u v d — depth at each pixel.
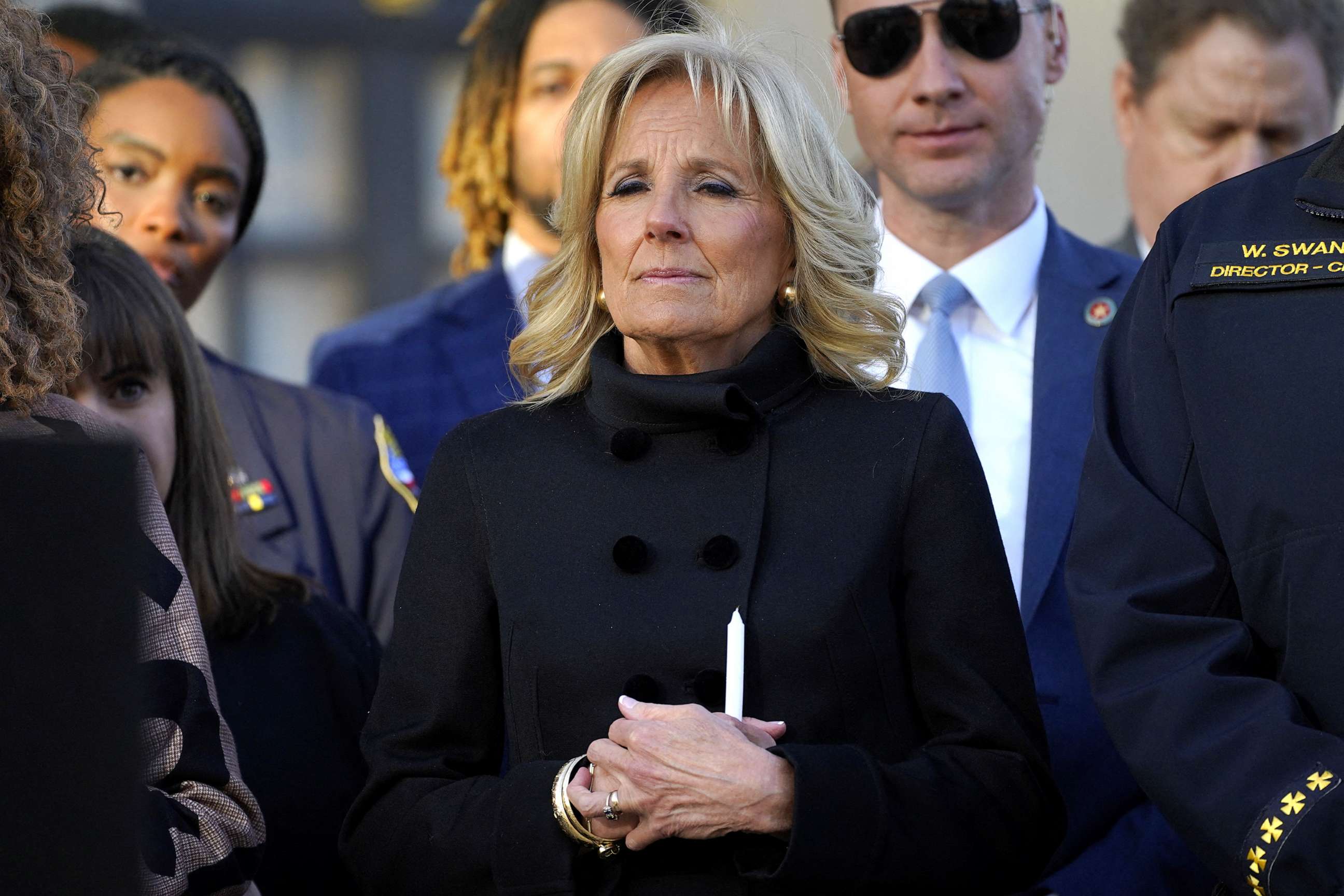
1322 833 7.39
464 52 30.77
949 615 8.91
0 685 4.45
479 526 9.31
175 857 7.57
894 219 12.75
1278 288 8.47
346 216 30.39
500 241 16.41
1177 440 8.66
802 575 8.79
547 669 8.84
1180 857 9.80
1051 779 9.06
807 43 10.35
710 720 8.34
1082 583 8.69
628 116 9.44
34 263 8.02
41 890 4.46
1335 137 8.66
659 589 8.84
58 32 17.38
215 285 29.78
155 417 10.73
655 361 9.52
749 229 9.27
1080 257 12.54
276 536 13.17
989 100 12.23
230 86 15.24
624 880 8.55
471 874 8.59
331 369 15.38
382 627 13.30
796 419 9.34
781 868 8.15
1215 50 13.41
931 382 11.98
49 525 4.48
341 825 10.56
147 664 7.99
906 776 8.53
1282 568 8.13
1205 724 7.95
